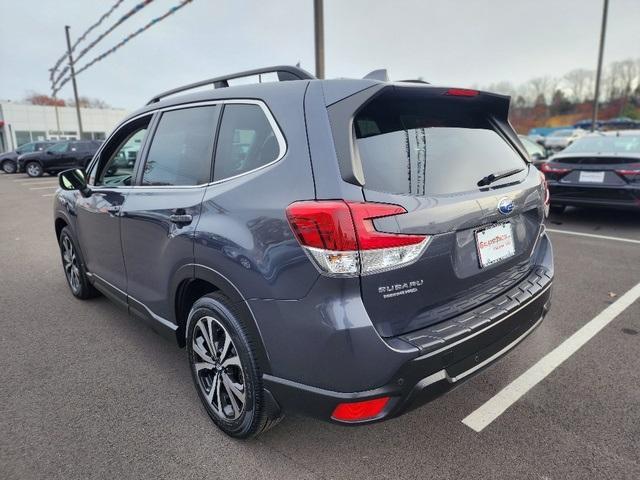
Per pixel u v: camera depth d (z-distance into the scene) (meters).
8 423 2.45
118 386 2.81
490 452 2.17
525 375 2.83
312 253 1.72
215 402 2.36
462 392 2.67
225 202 2.09
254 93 2.20
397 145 1.92
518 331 2.22
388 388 1.74
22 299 4.36
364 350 1.69
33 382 2.87
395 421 2.42
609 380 2.76
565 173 6.84
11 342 3.43
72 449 2.24
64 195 4.00
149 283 2.77
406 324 1.82
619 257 5.28
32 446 2.26
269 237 1.86
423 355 1.75
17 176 21.31
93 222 3.39
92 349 3.31
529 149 8.89
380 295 1.72
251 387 2.05
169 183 2.58
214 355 2.30
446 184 1.98
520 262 2.44
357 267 1.67
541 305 2.39
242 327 2.06
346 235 1.66
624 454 2.14
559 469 2.05
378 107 1.97
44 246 6.71
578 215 7.90
